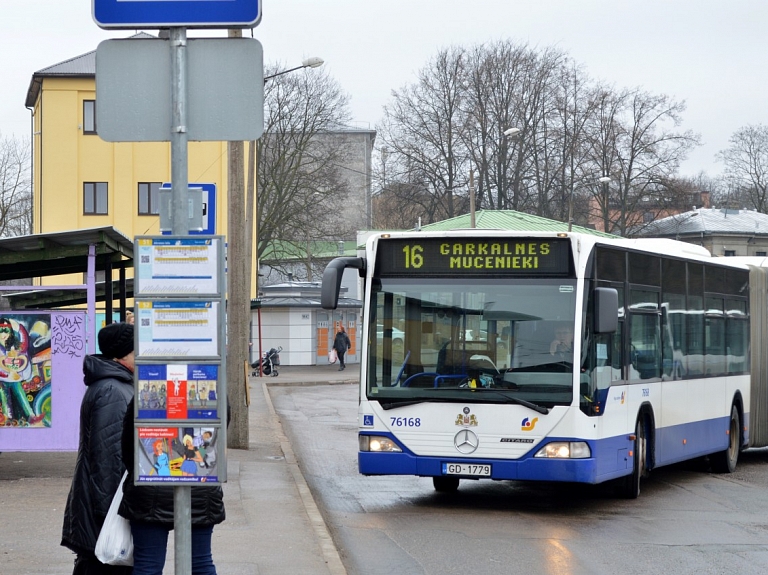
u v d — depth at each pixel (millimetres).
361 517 17875
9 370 19656
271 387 60250
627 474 19734
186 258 7078
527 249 18328
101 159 78250
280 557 13219
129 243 21000
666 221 100500
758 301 28312
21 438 19672
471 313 18391
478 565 13969
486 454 18016
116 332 8914
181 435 7086
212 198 16312
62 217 77812
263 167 86375
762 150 114875
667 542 15906
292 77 86750
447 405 18234
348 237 103938
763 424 28312
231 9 7062
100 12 7031
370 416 18578
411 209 92188
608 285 19062
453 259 18578
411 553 14734
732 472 26391
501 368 18156
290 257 94688
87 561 8867
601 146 89250
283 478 21094
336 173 89375
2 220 96000
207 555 8656
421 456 18266
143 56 7125
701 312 24391
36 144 83000
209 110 7125
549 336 18078
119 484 8617
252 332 79125
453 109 89688
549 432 17828
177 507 7086
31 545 13430
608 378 18812
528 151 89062
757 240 134500
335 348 76062
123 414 8688
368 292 18859
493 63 89062
